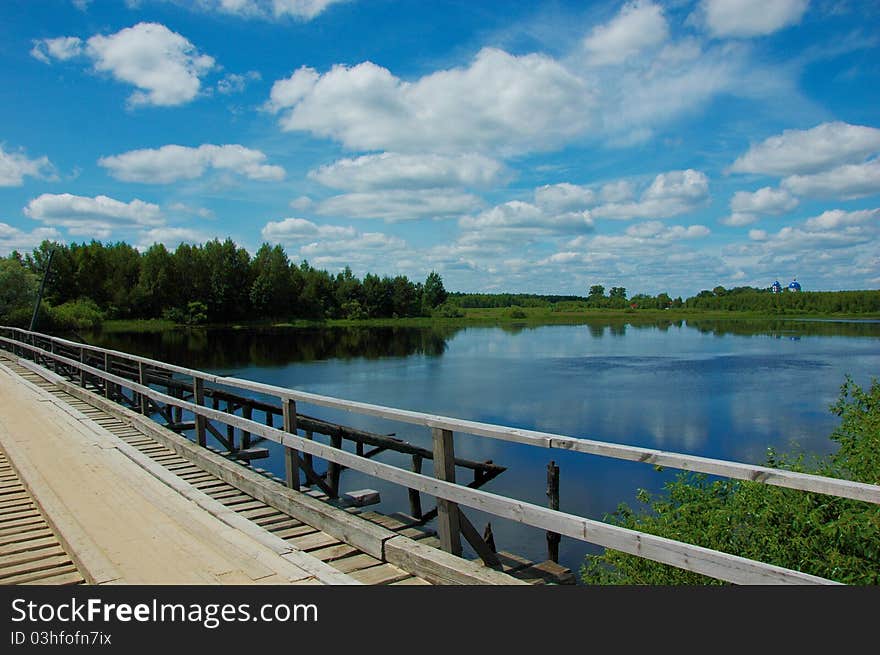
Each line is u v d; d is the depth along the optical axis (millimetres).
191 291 79500
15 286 42531
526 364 38250
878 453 6488
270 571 3959
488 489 12102
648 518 7234
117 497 5469
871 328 73375
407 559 4035
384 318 107875
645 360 39750
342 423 18766
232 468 6145
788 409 21172
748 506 5930
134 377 16078
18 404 10719
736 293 147875
